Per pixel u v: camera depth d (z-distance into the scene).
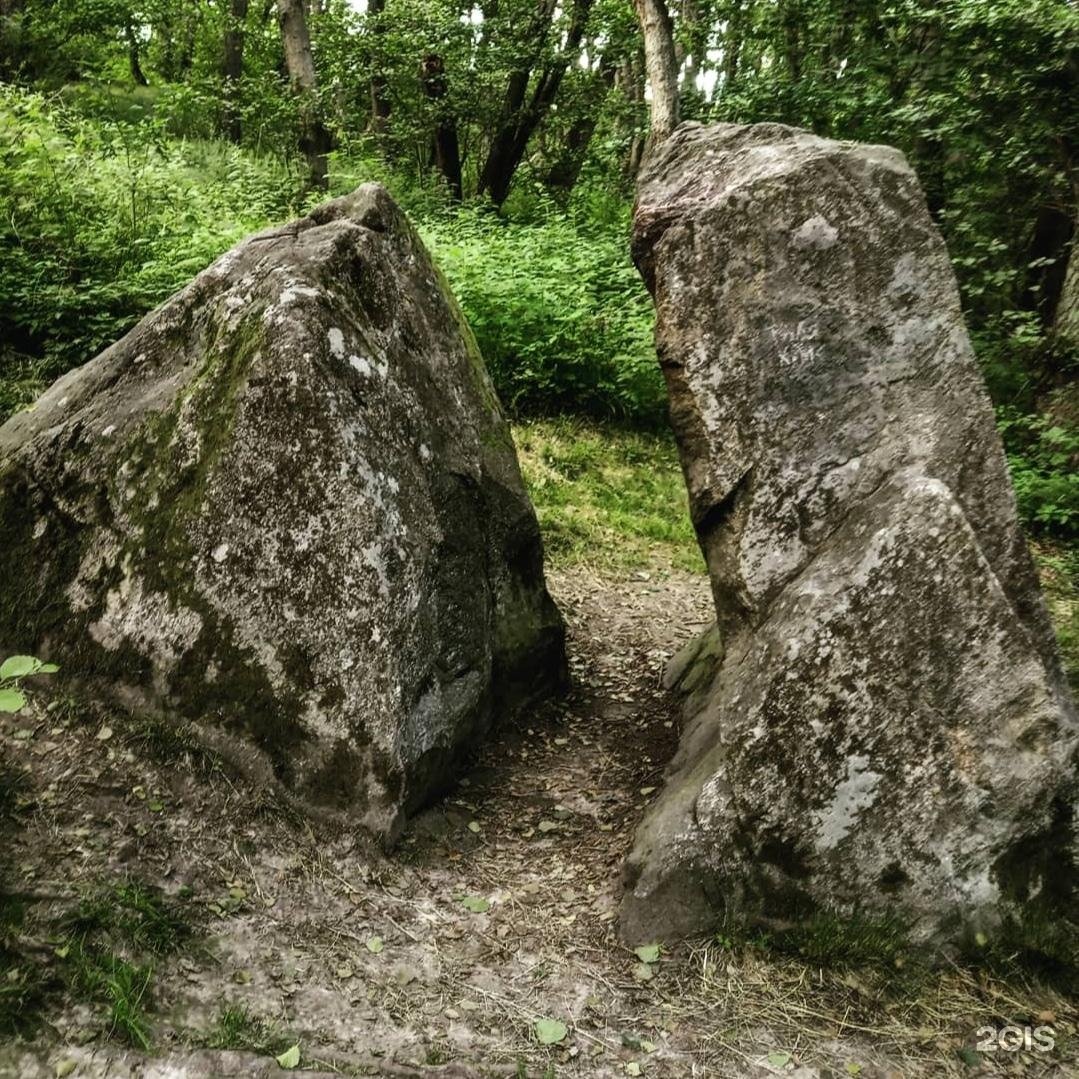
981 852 2.62
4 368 6.14
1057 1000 2.57
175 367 3.43
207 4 18.97
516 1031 2.42
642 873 2.80
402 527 3.23
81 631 3.19
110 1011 2.15
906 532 2.66
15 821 2.59
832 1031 2.46
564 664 4.37
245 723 3.05
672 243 3.16
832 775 2.66
